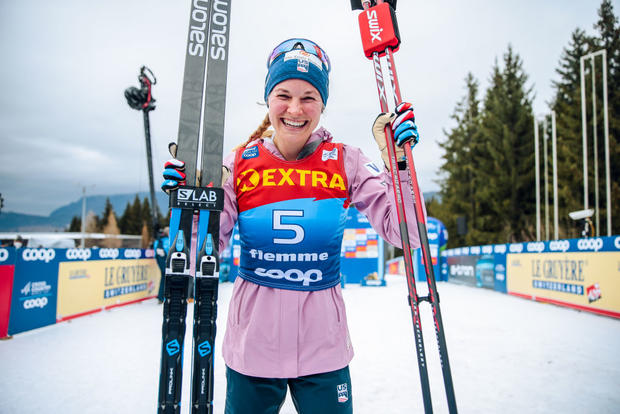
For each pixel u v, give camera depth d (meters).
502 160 20.36
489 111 22.42
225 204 1.31
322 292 1.22
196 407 1.17
